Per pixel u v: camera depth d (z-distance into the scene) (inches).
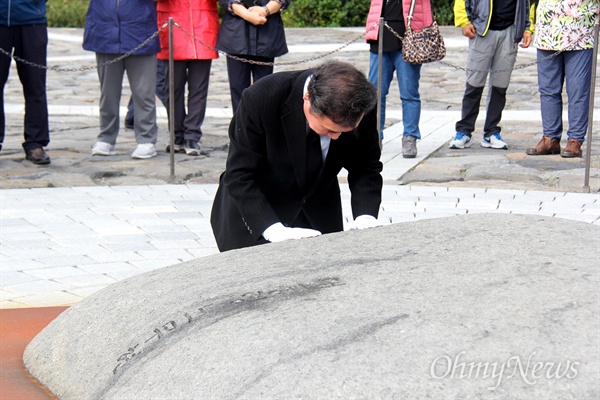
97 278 210.8
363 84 130.0
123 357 132.6
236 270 141.7
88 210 273.3
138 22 343.0
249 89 150.9
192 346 122.3
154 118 359.3
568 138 346.9
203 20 349.1
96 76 659.4
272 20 346.9
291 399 104.9
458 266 126.1
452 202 278.4
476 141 388.8
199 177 324.8
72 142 395.9
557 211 265.1
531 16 360.5
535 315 110.1
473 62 359.6
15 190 298.4
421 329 110.3
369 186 160.1
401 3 343.3
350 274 129.6
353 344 110.2
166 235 247.0
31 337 172.7
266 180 157.6
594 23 331.9
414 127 352.8
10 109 494.3
